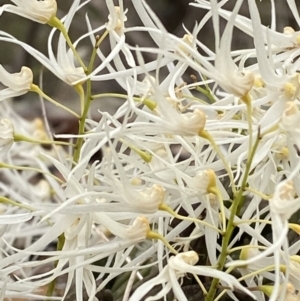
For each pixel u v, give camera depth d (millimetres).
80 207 334
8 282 349
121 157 360
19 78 366
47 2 361
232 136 364
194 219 333
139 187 355
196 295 389
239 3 316
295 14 375
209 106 348
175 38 341
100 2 807
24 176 492
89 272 353
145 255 358
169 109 331
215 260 355
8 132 361
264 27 365
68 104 698
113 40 373
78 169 355
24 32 812
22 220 348
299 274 327
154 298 321
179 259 325
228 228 328
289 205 319
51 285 379
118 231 339
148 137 356
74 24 799
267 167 358
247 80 323
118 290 426
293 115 329
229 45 321
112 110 665
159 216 352
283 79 342
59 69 367
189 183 341
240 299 385
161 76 513
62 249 355
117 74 363
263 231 412
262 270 328
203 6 374
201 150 374
